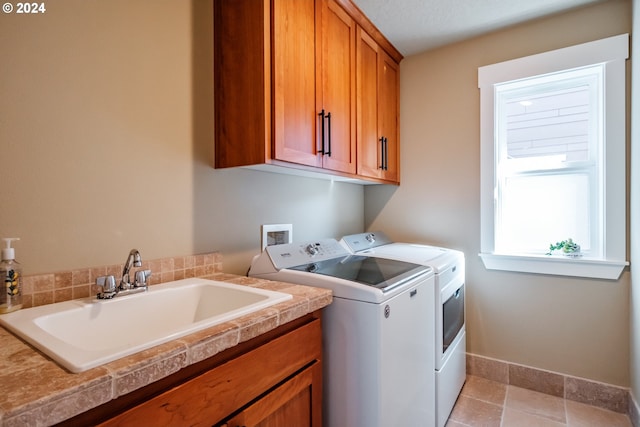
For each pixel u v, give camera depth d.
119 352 0.62
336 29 1.66
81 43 1.04
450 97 2.29
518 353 2.08
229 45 1.39
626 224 1.76
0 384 0.52
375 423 1.13
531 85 2.08
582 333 1.90
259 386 0.89
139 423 0.62
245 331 0.82
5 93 0.90
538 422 1.72
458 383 1.95
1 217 0.90
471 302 2.22
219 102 1.42
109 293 1.00
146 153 1.21
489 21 1.98
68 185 1.02
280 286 1.21
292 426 1.00
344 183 2.39
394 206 2.52
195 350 0.70
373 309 1.13
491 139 2.13
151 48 1.23
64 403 0.51
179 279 1.30
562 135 2.02
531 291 2.04
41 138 0.96
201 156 1.40
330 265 1.52
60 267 1.00
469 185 2.23
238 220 1.57
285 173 1.80
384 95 2.21
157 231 1.25
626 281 1.78
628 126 1.75
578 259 1.87
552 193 2.05
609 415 1.77
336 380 1.21
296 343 1.02
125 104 1.15
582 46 1.84
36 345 0.67
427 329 1.50
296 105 1.40
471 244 2.22
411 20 1.95
